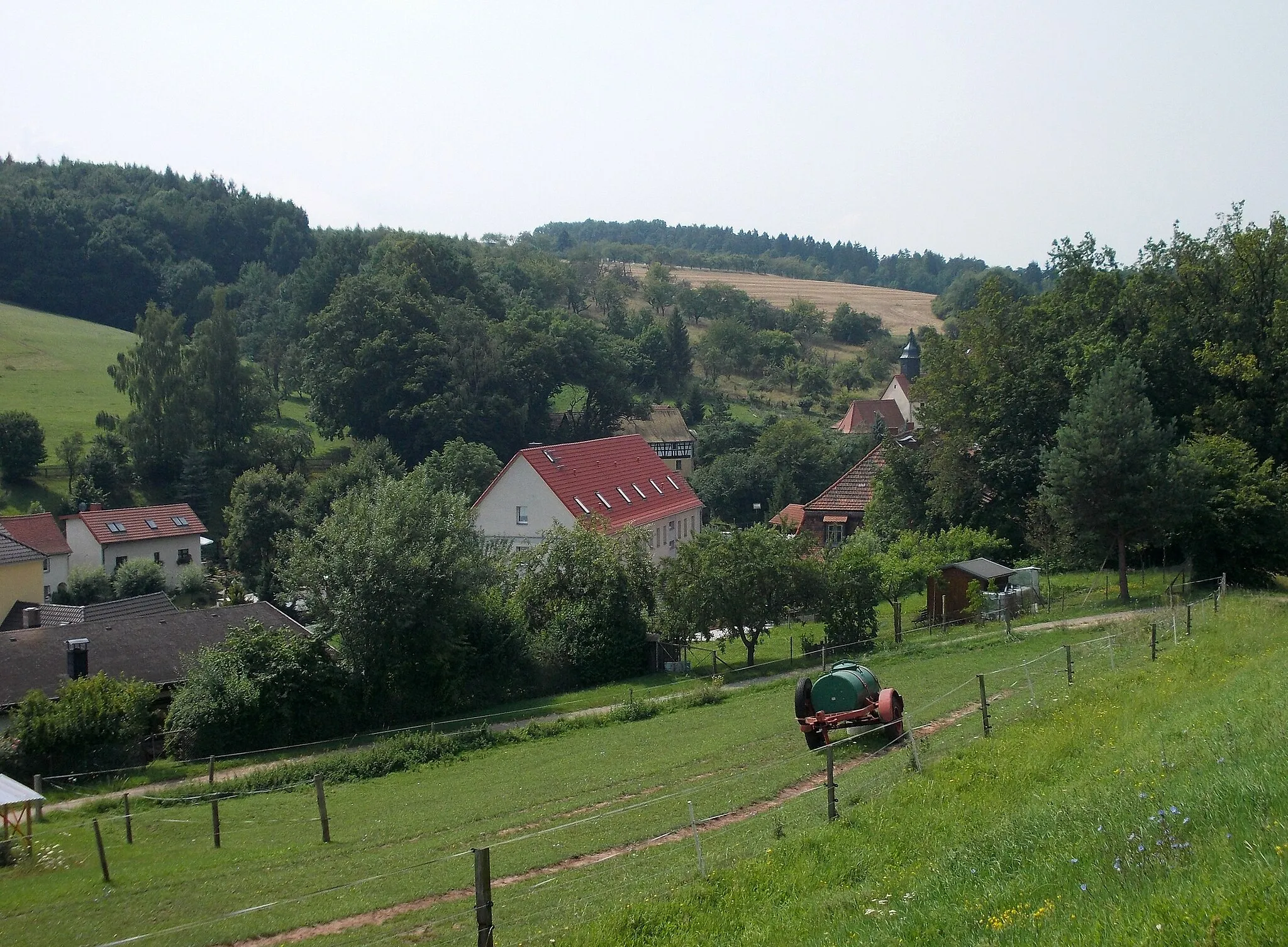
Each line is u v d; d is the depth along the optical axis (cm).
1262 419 4709
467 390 9700
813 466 9881
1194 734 1370
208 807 2542
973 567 4209
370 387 9681
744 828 1562
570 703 3656
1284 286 4812
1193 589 4125
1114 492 4019
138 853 2100
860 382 15900
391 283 11031
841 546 4412
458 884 1561
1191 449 4159
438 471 8069
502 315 13275
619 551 4312
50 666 3597
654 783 2152
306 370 10306
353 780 2794
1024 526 5294
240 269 18912
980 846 1061
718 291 19975
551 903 1347
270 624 4238
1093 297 5422
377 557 3572
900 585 4275
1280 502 4119
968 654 3269
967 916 834
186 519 7875
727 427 11550
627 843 1652
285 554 6988
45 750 2911
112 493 8756
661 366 14838
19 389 10944
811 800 1653
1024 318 5612
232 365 9500
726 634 4494
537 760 2728
